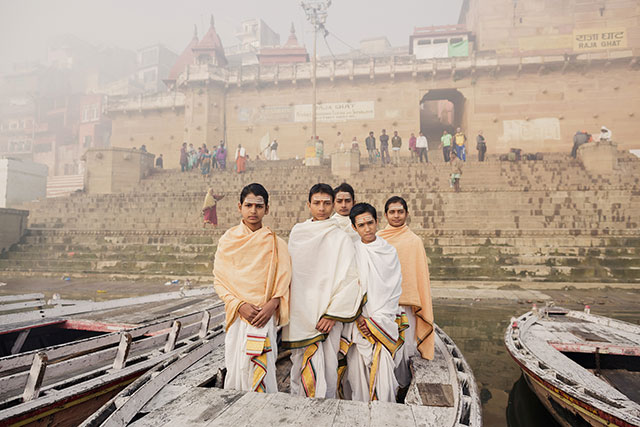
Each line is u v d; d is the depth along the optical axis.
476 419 1.72
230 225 13.42
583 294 8.26
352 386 2.31
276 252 2.16
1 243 12.70
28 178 20.16
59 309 4.26
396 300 2.27
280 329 3.05
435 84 20.77
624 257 9.66
